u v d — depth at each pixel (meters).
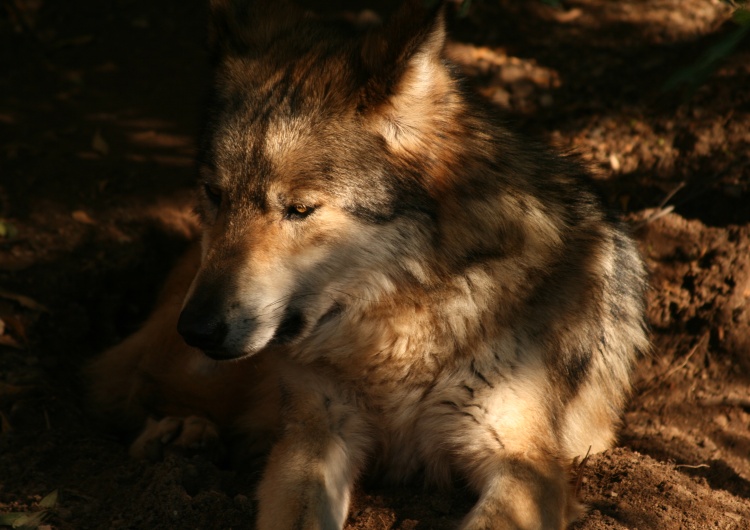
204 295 5.58
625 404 8.14
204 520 5.96
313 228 5.73
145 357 8.31
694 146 10.14
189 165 10.77
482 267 6.01
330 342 6.25
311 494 5.81
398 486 6.75
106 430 8.33
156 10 13.83
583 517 5.87
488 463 6.04
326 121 5.72
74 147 11.02
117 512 6.15
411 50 5.55
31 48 12.95
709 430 7.96
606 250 6.91
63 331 8.99
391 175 5.79
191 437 7.10
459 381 6.12
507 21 12.72
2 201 10.02
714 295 8.82
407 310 6.03
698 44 11.51
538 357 6.19
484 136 6.19
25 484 6.60
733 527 5.90
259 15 6.66
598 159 10.38
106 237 9.79
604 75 11.47
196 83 12.24
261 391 7.41
